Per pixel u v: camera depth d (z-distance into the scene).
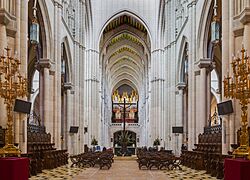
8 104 12.99
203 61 27.12
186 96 36.41
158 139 45.06
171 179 16.70
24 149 17.62
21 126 17.47
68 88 35.22
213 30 23.30
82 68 40.41
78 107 38.06
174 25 38.06
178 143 36.56
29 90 37.16
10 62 14.15
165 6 42.16
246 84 12.25
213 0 24.89
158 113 49.59
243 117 11.94
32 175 17.95
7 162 10.76
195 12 28.64
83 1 40.66
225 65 18.30
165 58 44.03
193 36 28.58
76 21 37.84
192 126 28.14
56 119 27.64
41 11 25.16
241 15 16.88
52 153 22.95
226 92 12.85
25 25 18.48
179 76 36.19
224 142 17.89
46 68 26.55
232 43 17.70
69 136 34.91
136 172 21.03
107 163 24.66
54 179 16.34
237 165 9.96
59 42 28.48
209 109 26.97
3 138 14.93
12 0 17.31
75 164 26.83
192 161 23.45
